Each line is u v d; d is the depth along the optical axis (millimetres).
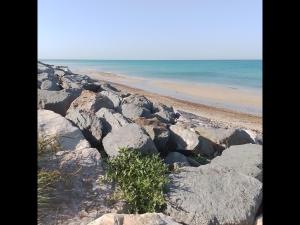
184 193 4535
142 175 4809
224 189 4672
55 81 11695
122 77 48750
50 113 6309
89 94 8016
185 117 11406
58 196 4254
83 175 4730
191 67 86875
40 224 3820
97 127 6434
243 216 4332
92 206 4262
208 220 4215
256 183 4824
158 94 27250
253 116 18766
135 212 4352
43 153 4793
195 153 7090
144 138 5922
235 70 72062
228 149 6406
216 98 27000
